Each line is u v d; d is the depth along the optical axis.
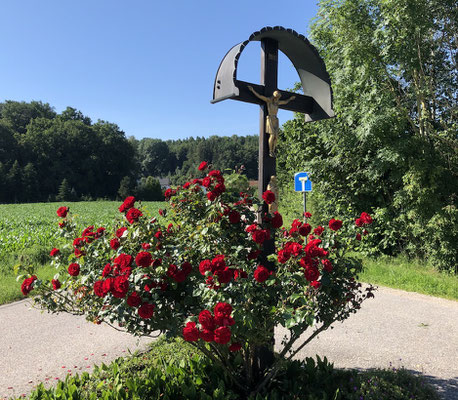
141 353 4.82
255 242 3.35
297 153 13.53
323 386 3.52
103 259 3.49
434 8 9.95
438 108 10.72
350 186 11.77
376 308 6.82
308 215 3.88
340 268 3.44
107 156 81.38
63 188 70.56
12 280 8.59
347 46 9.92
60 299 3.42
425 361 4.62
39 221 23.34
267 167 3.90
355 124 10.97
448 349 4.98
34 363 4.70
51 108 93.62
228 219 3.33
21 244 12.41
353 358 4.73
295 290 3.12
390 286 8.36
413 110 11.02
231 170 3.85
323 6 10.78
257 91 3.87
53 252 3.67
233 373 3.53
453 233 9.09
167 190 3.76
